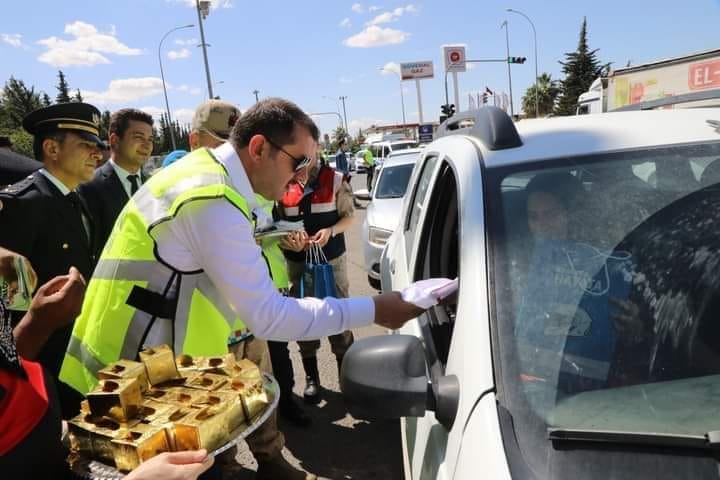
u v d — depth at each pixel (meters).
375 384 1.23
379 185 7.17
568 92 52.53
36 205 2.37
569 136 1.65
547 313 1.19
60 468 1.00
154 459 0.99
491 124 1.71
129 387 1.15
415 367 1.27
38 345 1.35
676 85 8.36
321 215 3.46
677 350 1.12
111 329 1.50
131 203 1.53
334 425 3.20
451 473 1.09
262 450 2.47
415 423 1.59
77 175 2.54
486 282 1.28
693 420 0.99
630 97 9.32
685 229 1.31
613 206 1.38
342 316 1.45
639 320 1.17
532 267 1.28
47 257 2.41
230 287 1.40
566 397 1.05
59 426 1.02
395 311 1.51
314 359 3.49
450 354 1.31
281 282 2.30
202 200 1.38
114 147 3.21
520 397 1.06
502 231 1.37
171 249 1.44
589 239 1.32
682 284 1.21
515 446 0.98
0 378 0.90
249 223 1.46
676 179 1.42
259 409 1.25
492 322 1.20
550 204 1.41
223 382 1.26
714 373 1.09
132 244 1.47
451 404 1.17
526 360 1.12
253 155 1.58
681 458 0.91
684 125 1.63
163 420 1.13
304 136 1.59
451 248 2.03
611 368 1.10
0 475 0.87
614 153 1.52
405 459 1.80
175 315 1.49
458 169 1.73
